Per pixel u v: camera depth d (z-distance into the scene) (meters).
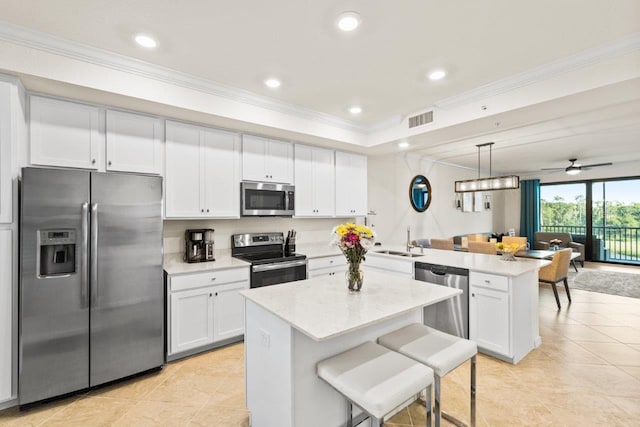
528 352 2.82
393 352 1.63
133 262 2.40
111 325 2.30
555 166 7.66
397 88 2.85
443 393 2.21
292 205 3.72
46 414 2.00
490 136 4.62
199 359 2.74
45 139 2.27
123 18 1.84
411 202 5.92
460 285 2.90
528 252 5.25
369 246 1.96
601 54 2.16
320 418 1.64
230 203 3.25
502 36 2.03
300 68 2.47
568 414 1.98
